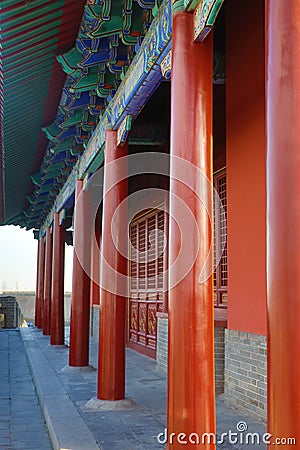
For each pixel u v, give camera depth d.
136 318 14.08
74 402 7.25
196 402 4.07
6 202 16.55
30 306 42.75
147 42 5.41
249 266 6.38
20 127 9.12
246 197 6.50
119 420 6.23
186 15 4.42
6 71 6.48
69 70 6.50
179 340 4.16
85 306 10.30
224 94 7.96
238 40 6.77
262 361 5.95
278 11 2.83
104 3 5.28
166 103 8.52
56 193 14.62
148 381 8.92
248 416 6.17
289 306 2.69
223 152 7.93
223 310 7.73
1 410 8.12
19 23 5.54
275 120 2.80
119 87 6.78
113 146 7.32
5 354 15.23
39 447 6.17
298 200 2.71
